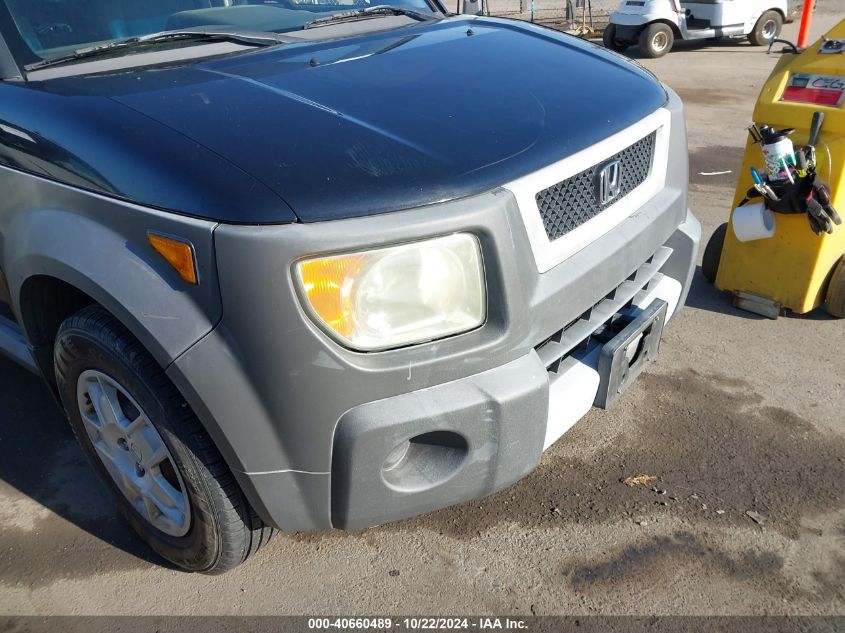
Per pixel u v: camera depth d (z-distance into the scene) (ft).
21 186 6.76
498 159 5.96
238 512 6.43
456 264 5.57
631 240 7.07
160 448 6.63
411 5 10.79
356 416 5.54
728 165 19.29
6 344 8.82
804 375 10.33
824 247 10.87
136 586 7.38
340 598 7.14
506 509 8.11
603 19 52.08
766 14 38.83
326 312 5.28
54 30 8.17
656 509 8.02
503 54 8.29
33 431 9.78
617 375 7.24
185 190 5.47
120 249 5.86
